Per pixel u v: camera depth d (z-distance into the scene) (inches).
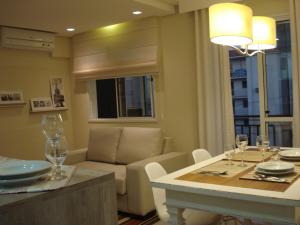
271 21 100.4
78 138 218.4
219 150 155.4
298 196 61.9
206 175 82.0
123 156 168.1
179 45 169.0
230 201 69.6
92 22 172.2
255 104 158.7
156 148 161.2
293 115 135.6
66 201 46.8
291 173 78.5
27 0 128.7
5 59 182.5
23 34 179.0
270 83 149.2
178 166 156.7
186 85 168.4
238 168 87.7
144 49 176.7
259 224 116.5
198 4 154.5
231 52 163.0
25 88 192.1
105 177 53.1
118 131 176.6
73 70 214.1
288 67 143.9
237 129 170.9
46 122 57.6
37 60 199.0
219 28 82.0
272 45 102.9
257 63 150.7
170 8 164.1
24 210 41.8
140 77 189.5
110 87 203.9
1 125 180.2
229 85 152.9
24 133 191.0
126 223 134.3
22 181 46.9
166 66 174.6
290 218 62.6
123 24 184.7
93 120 209.0
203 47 157.8
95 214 51.2
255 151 111.3
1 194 43.6
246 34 82.9
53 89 207.5
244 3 148.6
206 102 158.1
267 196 62.8
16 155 186.9
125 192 139.6
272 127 150.7
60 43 208.2
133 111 194.9
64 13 151.0
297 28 131.6
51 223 44.9
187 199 75.5
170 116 175.5
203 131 161.6
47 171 51.3
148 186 138.3
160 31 174.9
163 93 176.7
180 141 172.9
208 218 91.1
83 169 57.6
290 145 146.9
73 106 218.5
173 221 78.5
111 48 191.0
